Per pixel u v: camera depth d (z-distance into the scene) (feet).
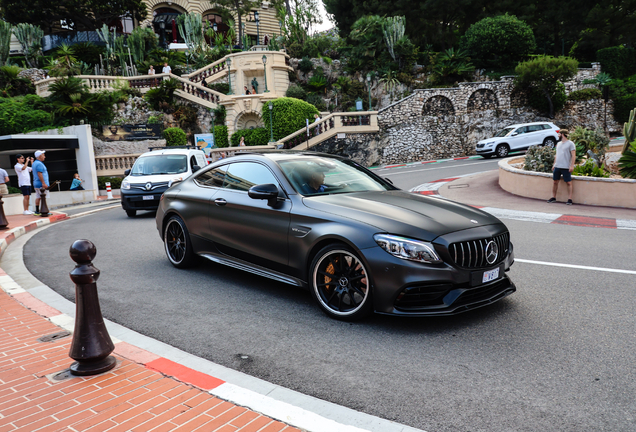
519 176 39.40
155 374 9.43
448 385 9.34
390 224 12.19
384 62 126.82
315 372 10.06
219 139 109.81
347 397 8.96
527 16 133.49
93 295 9.50
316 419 7.63
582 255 20.15
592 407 8.40
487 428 7.80
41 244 27.37
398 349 11.12
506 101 107.14
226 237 16.62
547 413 8.23
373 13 143.13
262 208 15.07
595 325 12.31
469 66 115.24
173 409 8.01
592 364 10.10
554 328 12.18
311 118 101.30
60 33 142.00
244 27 186.60
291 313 13.83
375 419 8.04
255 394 8.52
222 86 122.42
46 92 106.01
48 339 11.53
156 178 38.27
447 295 11.80
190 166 40.14
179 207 18.80
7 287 16.98
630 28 132.57
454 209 13.85
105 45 143.43
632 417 8.04
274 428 7.40
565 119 110.52
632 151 37.55
